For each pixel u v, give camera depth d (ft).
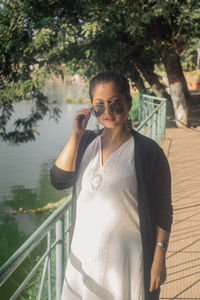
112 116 6.40
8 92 45.44
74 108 154.51
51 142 104.78
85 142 6.86
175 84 45.06
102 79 6.40
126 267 6.44
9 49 42.98
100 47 40.88
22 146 99.19
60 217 7.70
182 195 21.02
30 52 39.58
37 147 98.78
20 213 52.06
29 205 56.54
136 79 56.08
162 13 37.81
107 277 6.48
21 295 22.08
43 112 51.65
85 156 6.76
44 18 39.78
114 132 6.58
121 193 6.36
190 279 12.48
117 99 6.37
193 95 96.43
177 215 18.16
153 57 55.42
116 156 6.49
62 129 121.19
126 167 6.40
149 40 48.34
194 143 35.06
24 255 5.65
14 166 81.00
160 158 6.46
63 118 137.69
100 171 6.50
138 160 6.37
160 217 6.50
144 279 6.46
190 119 52.75
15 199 59.47
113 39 42.04
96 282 6.52
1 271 5.03
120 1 38.93
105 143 6.67
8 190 64.69
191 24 42.93
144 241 6.36
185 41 45.83
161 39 46.32
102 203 6.42
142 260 6.43
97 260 6.46
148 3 38.96
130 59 54.03
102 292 6.55
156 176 6.42
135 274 6.47
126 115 6.58
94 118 6.84
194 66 135.64
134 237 6.40
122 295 6.45
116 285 6.46
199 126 45.57
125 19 39.24
